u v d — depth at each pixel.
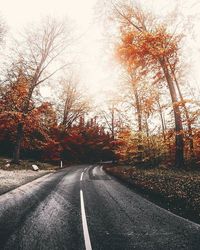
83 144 57.00
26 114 23.69
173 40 13.18
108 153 67.38
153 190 11.70
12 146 36.56
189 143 19.81
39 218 7.22
